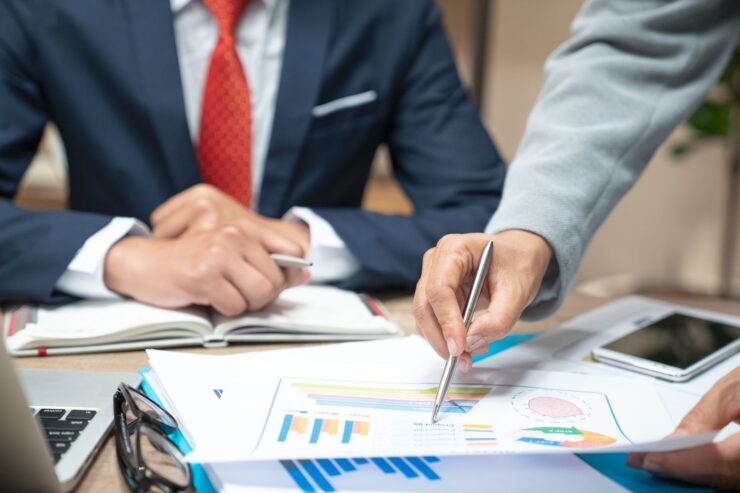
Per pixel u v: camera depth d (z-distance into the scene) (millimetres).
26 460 347
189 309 716
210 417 434
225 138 1027
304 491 371
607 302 834
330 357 558
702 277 2912
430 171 1097
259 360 542
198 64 1058
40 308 725
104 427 450
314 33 1055
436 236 903
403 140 1141
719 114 2410
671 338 651
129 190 1027
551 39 2961
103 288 738
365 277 845
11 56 1003
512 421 452
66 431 442
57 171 2074
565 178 623
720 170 2797
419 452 386
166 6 1023
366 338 682
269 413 444
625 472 411
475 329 497
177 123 1008
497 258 552
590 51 694
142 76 1006
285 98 1037
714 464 390
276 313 711
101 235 765
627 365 589
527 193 616
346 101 1078
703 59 682
